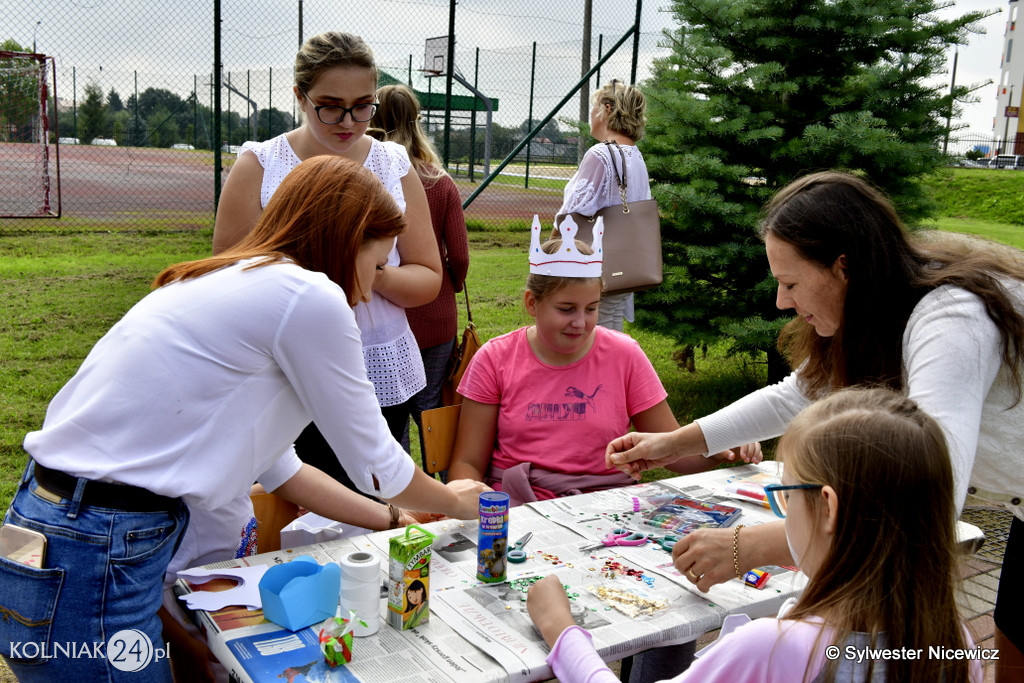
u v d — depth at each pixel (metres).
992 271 1.70
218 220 2.81
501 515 1.88
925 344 1.64
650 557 2.08
